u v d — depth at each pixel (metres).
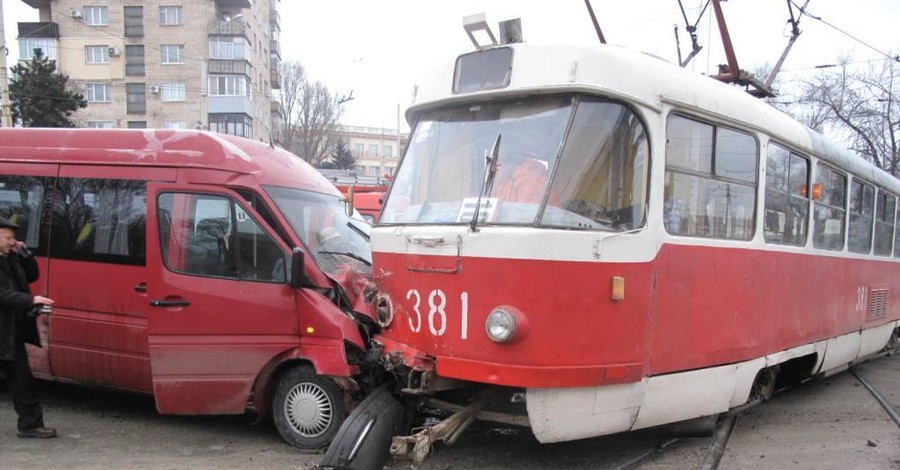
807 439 6.16
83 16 46.84
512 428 5.86
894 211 10.12
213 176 5.95
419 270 4.70
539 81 4.57
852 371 9.86
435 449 5.45
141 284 5.87
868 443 6.00
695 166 5.11
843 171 7.95
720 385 5.25
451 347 4.50
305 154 58.06
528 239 4.21
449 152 4.95
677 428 5.35
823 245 7.39
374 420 4.67
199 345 5.66
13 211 6.47
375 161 95.19
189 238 5.85
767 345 5.95
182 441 5.75
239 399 5.64
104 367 6.03
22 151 6.62
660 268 4.70
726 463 5.39
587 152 4.46
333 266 5.93
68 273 6.15
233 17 46.53
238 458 5.32
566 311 4.25
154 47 46.59
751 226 5.82
